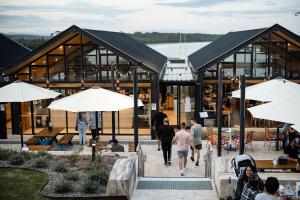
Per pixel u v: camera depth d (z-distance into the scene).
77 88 20.89
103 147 15.09
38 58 20.77
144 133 20.62
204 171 14.00
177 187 11.39
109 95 13.30
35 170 11.96
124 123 20.67
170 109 24.91
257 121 21.31
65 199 9.84
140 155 12.79
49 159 13.07
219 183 10.20
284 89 14.27
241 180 8.15
